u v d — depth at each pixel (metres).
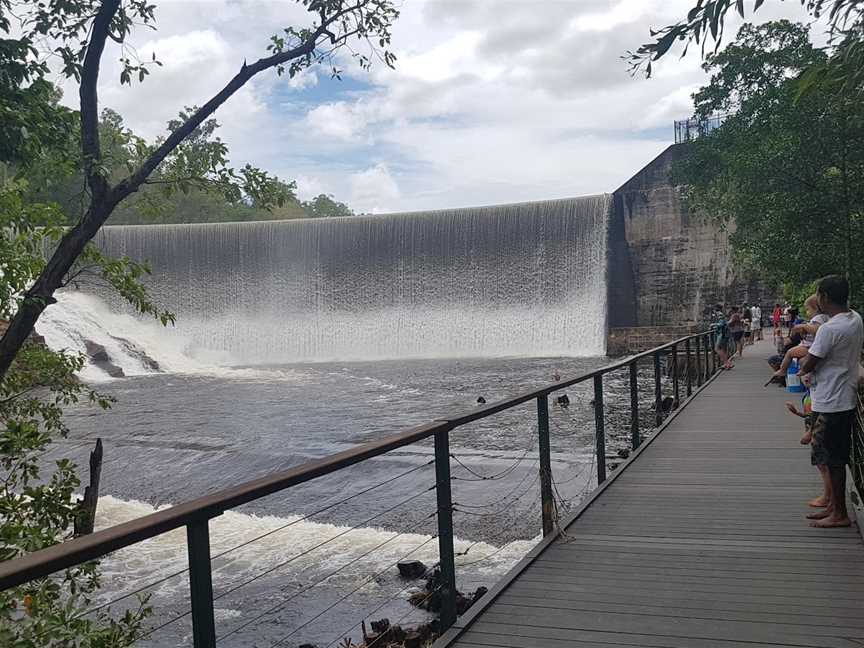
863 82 3.97
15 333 6.17
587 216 42.25
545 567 4.55
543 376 31.50
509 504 11.39
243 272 48.25
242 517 12.04
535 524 10.45
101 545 1.76
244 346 47.41
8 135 6.76
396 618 7.89
